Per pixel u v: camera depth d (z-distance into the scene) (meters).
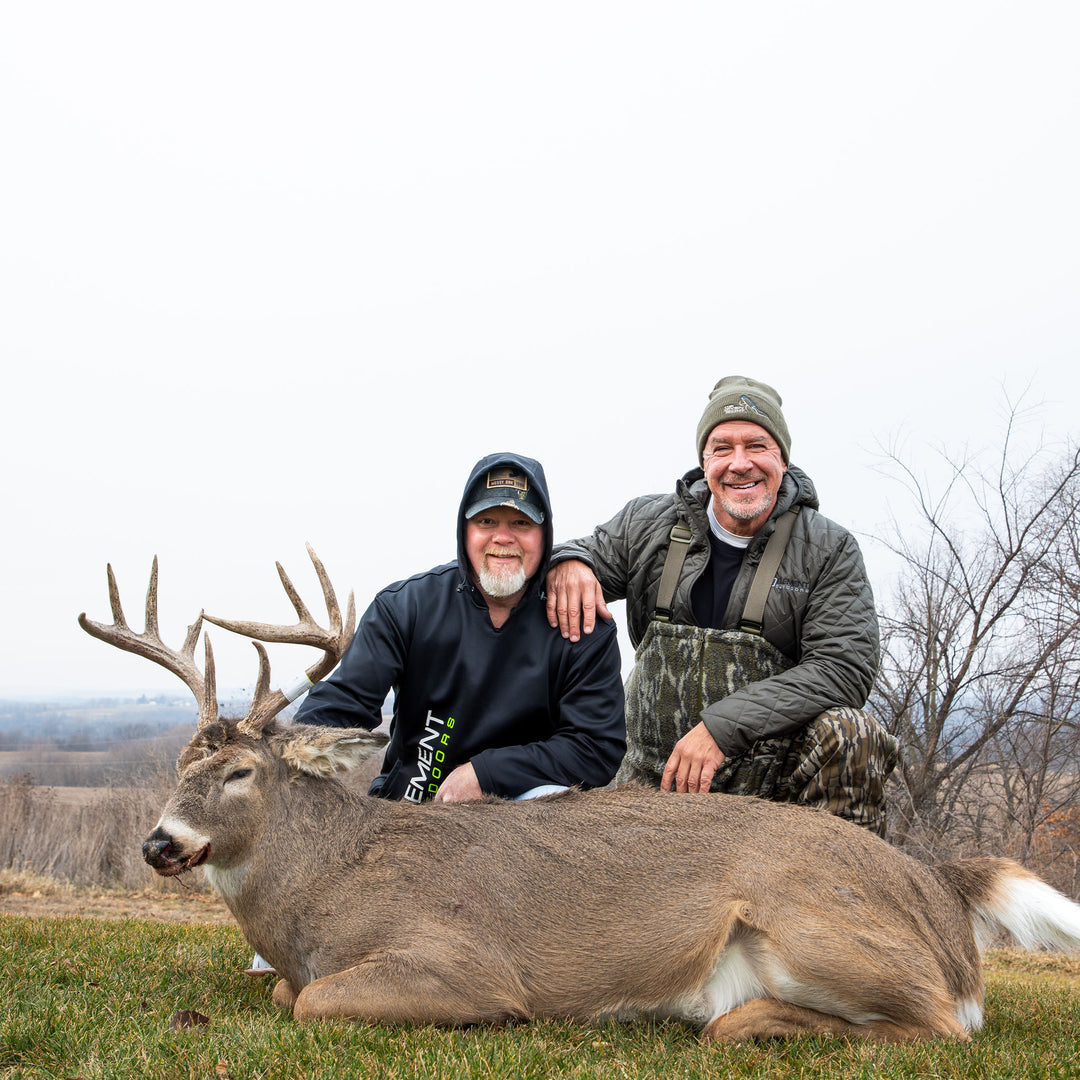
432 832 4.29
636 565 6.25
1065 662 13.29
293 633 4.64
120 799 16.02
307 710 5.06
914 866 4.22
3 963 4.66
